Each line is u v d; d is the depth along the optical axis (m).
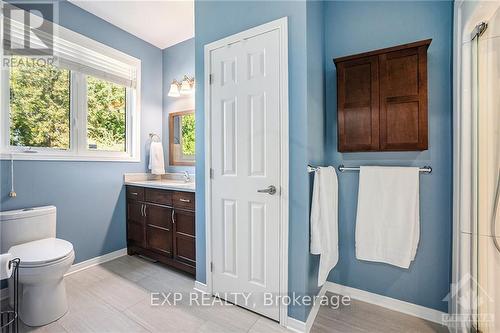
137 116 2.95
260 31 1.71
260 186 1.73
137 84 2.94
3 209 1.94
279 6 1.64
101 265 2.55
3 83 1.98
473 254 1.44
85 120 2.52
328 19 2.06
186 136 3.04
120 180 2.80
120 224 2.80
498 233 1.31
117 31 2.73
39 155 2.14
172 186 2.38
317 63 1.82
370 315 1.77
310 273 1.67
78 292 2.02
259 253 1.75
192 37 2.95
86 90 2.52
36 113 2.18
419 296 1.77
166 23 2.68
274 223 1.68
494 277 1.33
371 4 1.90
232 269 1.88
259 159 1.74
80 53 2.43
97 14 2.52
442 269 1.70
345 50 2.00
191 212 2.22
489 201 1.36
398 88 1.66
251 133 1.77
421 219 1.76
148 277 2.29
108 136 2.74
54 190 2.25
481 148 1.39
